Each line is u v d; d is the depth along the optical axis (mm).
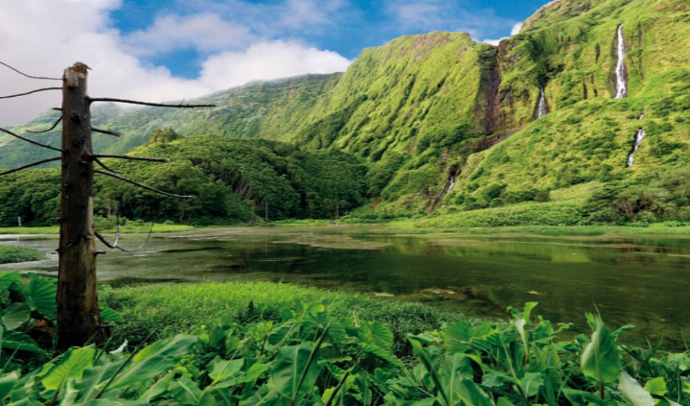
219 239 34156
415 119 137375
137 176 69375
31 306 3068
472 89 122188
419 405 822
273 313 5223
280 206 91875
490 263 16406
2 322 2824
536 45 122188
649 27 100188
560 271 14078
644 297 9812
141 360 754
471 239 30812
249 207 81812
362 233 43688
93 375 743
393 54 194500
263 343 1372
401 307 6434
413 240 30922
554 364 1024
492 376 936
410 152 123500
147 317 5020
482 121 114688
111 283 11719
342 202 104688
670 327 7219
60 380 760
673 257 17906
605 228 37000
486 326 1144
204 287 8461
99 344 3102
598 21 127812
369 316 5727
